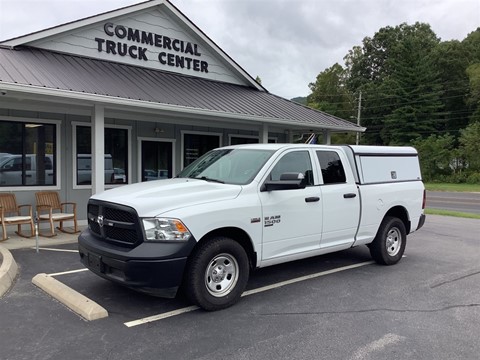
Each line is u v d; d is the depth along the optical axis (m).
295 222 5.48
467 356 3.70
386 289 5.64
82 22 10.46
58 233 9.23
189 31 12.71
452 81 54.97
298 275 6.27
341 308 4.88
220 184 5.20
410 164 7.61
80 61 10.23
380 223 6.79
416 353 3.74
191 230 4.43
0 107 9.34
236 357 3.61
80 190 10.69
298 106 14.56
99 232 4.92
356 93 61.78
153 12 11.93
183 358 3.58
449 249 8.54
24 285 5.48
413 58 50.66
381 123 56.59
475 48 56.72
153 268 4.23
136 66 11.59
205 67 13.29
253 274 6.30
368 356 3.67
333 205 5.97
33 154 9.95
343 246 6.25
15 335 3.95
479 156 40.34
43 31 9.87
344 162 6.38
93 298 5.05
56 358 3.53
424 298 5.29
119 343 3.84
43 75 8.27
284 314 4.66
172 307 4.80
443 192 30.61
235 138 14.57
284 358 3.62
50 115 10.07
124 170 11.70
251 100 12.66
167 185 5.22
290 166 5.65
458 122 52.50
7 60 8.52
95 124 8.91
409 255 7.90
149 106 8.98
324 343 3.92
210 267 4.68
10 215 9.34
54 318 4.38
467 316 4.67
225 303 4.75
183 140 13.02
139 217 4.39
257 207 5.05
